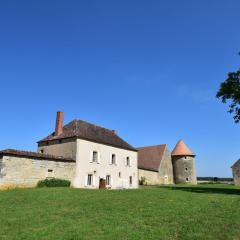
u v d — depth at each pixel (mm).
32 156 31047
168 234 10562
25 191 24656
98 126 44469
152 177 54438
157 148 61594
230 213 14219
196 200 18781
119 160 43125
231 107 29859
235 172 58562
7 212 15695
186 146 64500
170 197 20344
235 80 29703
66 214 14586
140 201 18359
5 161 28734
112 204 17281
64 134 38812
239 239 10125
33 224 12555
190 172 62094
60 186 33062
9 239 10484
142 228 11352
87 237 10266
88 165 37719
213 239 9992
